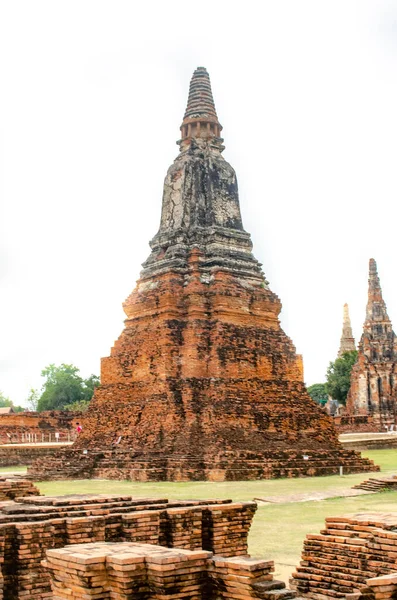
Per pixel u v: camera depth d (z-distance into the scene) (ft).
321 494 103.50
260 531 73.41
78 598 36.65
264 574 37.65
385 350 330.95
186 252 162.20
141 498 55.72
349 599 37.99
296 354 161.58
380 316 336.08
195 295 152.97
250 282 163.02
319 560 50.08
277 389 154.51
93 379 389.39
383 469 155.53
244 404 146.00
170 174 174.29
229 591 37.50
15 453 184.34
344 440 224.33
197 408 143.33
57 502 52.85
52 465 145.38
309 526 76.28
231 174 175.63
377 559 46.80
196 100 179.93
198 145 176.45
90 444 153.89
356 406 327.26
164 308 153.07
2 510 50.03
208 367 148.46
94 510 50.16
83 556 36.88
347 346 414.21
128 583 35.86
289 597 36.50
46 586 45.78
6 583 45.27
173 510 49.96
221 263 159.33
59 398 375.04
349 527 50.72
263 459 137.28
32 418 231.30
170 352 148.25
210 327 151.74
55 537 47.01
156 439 140.67
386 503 94.32
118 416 152.76
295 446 147.33
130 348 157.28
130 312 163.02
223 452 134.10
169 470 131.75
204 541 50.88
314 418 156.15
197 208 168.35
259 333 156.66
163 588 36.01
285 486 117.50
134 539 48.37
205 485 120.47
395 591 37.11
